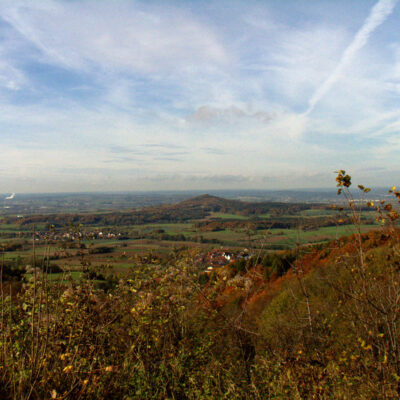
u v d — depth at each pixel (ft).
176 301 13.99
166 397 10.05
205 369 12.60
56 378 7.75
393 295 10.16
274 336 16.07
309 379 10.22
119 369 9.62
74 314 10.32
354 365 10.61
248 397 10.66
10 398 6.67
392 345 9.34
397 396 8.37
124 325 13.26
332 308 16.62
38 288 9.53
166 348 13.05
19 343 8.69
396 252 9.78
